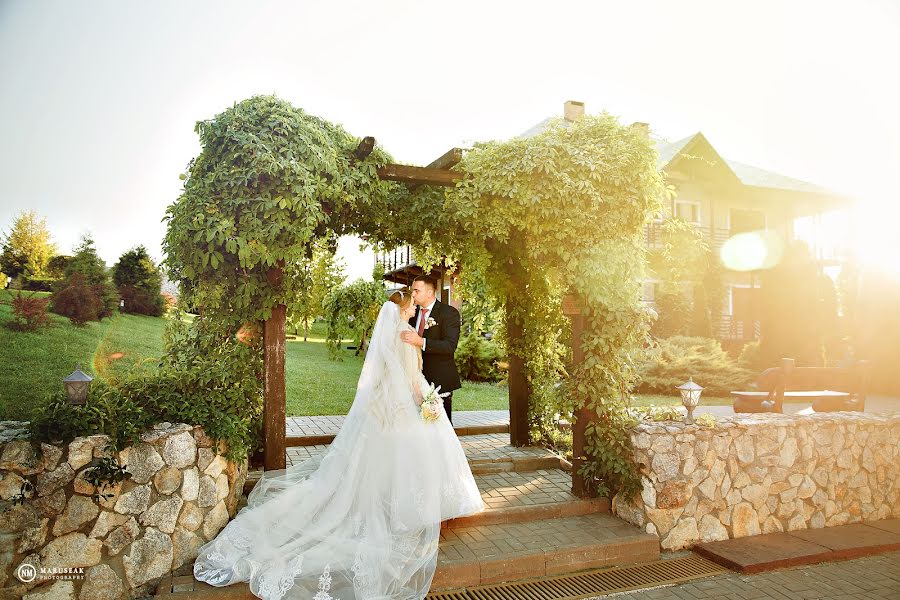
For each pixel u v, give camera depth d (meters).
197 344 4.51
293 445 6.62
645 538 4.21
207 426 3.71
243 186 4.04
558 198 4.61
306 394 10.34
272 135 4.15
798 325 14.48
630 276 4.87
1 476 2.90
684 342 14.24
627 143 4.78
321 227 5.09
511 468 5.83
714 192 19.75
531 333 6.50
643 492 4.43
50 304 9.19
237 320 4.45
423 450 3.89
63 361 7.39
